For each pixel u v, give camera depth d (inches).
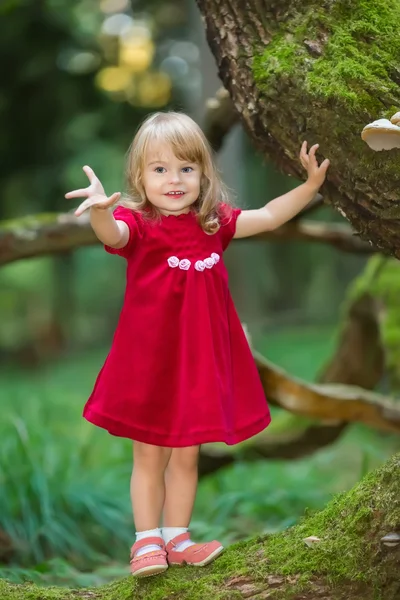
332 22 99.8
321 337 591.2
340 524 93.9
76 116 481.7
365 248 206.1
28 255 182.4
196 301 101.3
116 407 99.0
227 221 107.0
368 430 307.4
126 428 98.5
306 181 105.9
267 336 595.5
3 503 173.6
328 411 173.2
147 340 100.0
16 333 675.4
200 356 99.6
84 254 746.8
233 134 443.2
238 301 524.4
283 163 109.3
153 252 101.9
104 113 486.6
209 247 103.8
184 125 101.9
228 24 107.1
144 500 103.3
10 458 193.2
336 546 90.9
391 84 94.6
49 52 437.4
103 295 766.5
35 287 746.2
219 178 106.8
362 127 94.0
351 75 95.0
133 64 478.0
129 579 100.1
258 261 706.2
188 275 101.6
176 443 97.3
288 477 254.4
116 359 100.9
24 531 168.9
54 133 487.8
